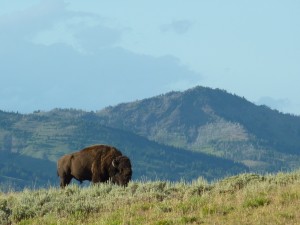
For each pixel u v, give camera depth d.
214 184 57.34
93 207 50.12
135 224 42.28
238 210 43.91
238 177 58.44
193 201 48.47
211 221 41.16
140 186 56.75
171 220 42.09
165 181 58.50
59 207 49.97
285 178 57.47
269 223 39.12
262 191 50.31
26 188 59.66
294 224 38.28
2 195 57.91
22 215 49.06
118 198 52.91
